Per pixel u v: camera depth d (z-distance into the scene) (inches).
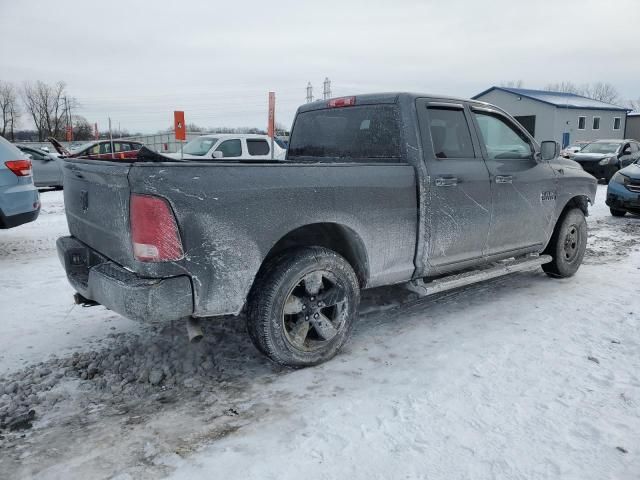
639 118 1720.0
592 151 750.5
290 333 131.3
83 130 2583.7
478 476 92.0
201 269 112.5
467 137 169.2
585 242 225.1
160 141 1170.6
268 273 125.7
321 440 102.6
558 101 1578.5
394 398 118.7
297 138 193.0
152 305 108.0
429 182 150.7
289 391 123.0
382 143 159.8
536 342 150.6
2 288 212.4
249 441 102.7
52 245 307.3
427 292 156.6
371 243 141.6
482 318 171.3
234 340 152.9
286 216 122.9
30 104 2851.9
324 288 137.3
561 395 120.0
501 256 184.4
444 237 157.9
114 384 126.2
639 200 383.9
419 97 157.4
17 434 106.3
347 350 146.5
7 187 262.8
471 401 117.2
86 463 96.5
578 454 98.2
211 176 112.5
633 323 164.4
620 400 117.6
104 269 121.3
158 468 94.7
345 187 133.3
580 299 190.4
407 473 92.7
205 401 118.8
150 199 106.3
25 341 154.9
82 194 134.3
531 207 189.8
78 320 172.6
